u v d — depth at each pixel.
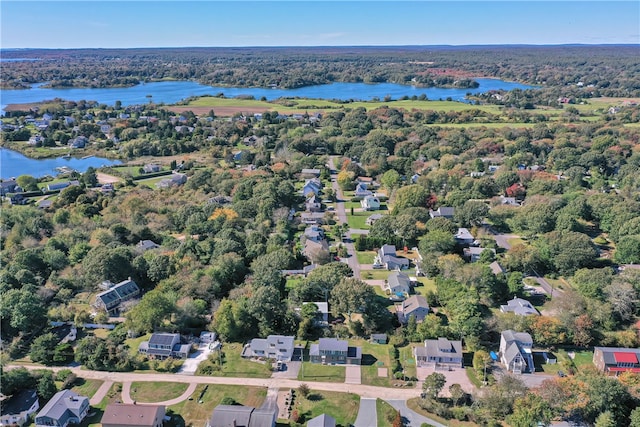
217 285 116.88
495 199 183.75
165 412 82.88
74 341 103.00
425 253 138.12
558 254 132.38
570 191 186.75
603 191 192.25
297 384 90.44
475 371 93.50
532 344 98.81
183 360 97.44
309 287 114.81
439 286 118.50
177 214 164.88
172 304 106.50
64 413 80.12
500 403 80.88
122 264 122.75
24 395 85.50
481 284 116.81
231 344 102.38
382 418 81.94
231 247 133.62
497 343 101.88
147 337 103.88
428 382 85.50
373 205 184.62
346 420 81.31
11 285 114.19
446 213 165.12
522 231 158.25
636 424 75.00
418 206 173.12
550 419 77.56
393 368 93.75
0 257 128.12
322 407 84.38
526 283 128.12
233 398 86.38
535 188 189.38
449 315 111.56
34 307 103.88
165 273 123.12
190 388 89.38
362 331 105.81
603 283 114.25
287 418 81.94
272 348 97.31
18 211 164.38
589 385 81.62
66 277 122.69
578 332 99.75
